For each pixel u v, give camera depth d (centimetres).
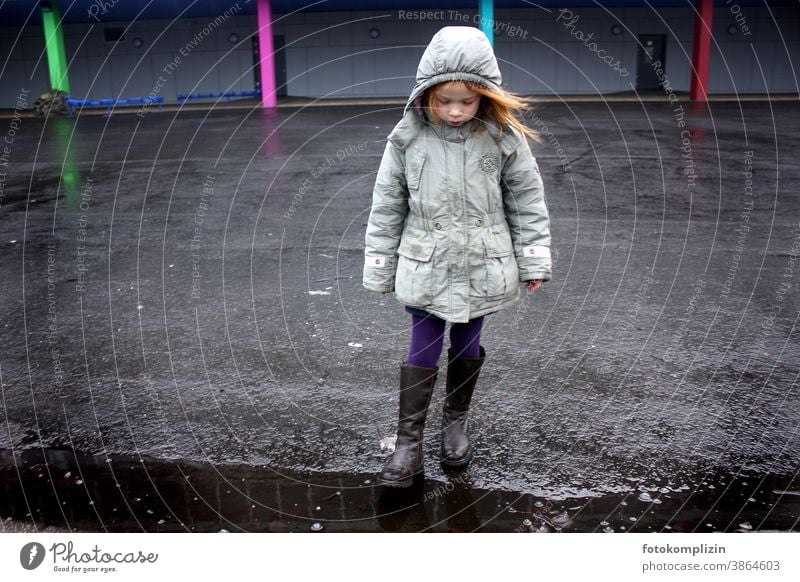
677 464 237
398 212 220
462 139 209
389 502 220
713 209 617
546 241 222
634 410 271
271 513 216
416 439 228
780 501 219
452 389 238
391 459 227
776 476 230
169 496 226
